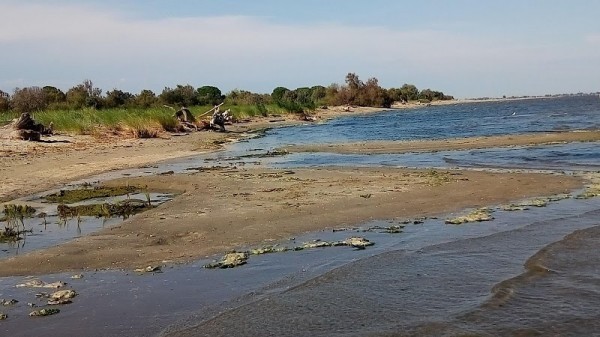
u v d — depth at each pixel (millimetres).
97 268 7605
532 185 13766
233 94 82688
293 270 7301
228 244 8727
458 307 5816
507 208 11031
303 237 9109
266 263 7652
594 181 14188
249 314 5777
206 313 5875
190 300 6289
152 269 7469
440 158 21281
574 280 6531
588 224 9281
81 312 5988
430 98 164000
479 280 6648
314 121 58812
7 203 13039
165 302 6242
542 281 6531
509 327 5277
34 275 7379
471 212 10734
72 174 17625
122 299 6363
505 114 66000
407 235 9078
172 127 36344
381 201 11992
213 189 14086
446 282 6613
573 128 34594
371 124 50188
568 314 5551
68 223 10750
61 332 5484
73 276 7270
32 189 14969
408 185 14062
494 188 13430
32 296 6523
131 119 32625
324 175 16359
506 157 20828
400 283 6621
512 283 6441
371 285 6574
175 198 13078
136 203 12570
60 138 27656
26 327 5621
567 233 8680
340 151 25234
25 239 9523
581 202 11438
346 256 7871
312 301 6102
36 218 11297
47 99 50906
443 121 52469
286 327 5422
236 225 9938
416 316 5602
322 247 8398
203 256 8094
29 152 22562
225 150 26297
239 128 45344
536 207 11055
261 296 6320
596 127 34500
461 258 7578
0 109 44656
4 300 6371
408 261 7488
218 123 40594
